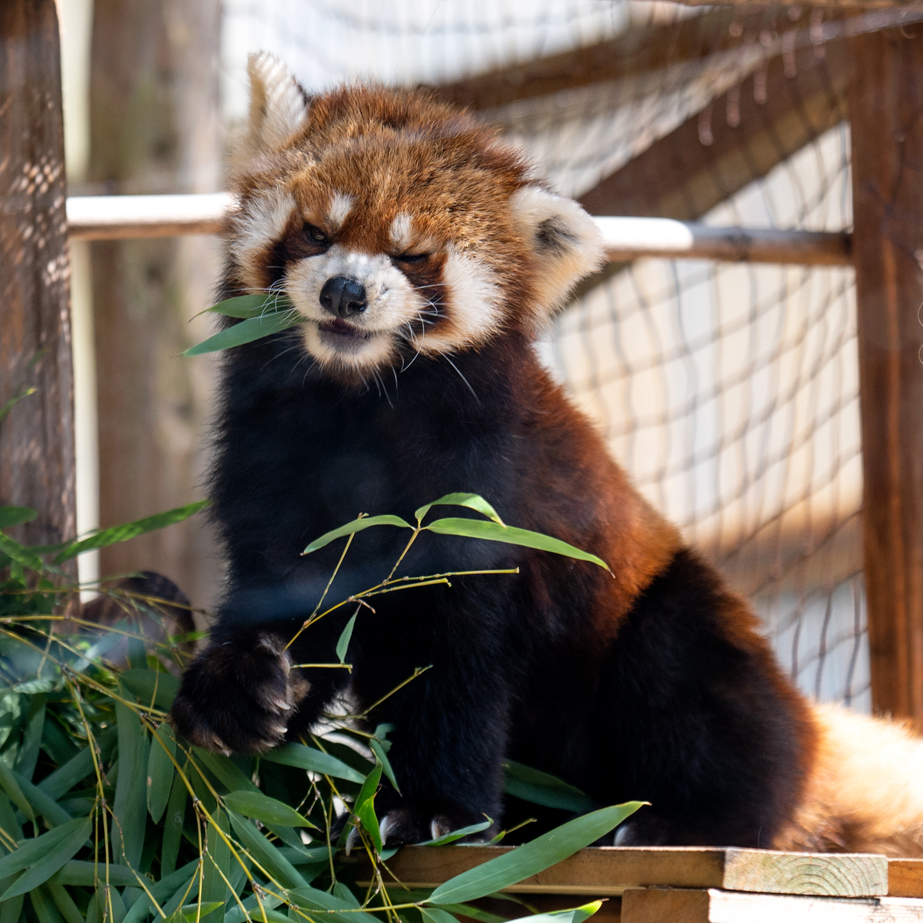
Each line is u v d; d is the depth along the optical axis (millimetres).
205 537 11312
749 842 5184
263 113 5551
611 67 9617
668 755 5375
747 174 8977
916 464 6863
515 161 5617
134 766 4270
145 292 11477
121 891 4176
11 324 5566
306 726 4664
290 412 5035
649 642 5465
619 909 4207
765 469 11211
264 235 5137
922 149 6934
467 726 4770
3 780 4223
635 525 5594
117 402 11461
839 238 7445
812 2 6586
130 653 5004
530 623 5184
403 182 5062
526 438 5160
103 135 11328
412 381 5000
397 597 4863
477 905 4469
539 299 5430
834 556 12773
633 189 9203
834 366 13664
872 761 5727
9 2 5578
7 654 4762
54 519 5664
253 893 3945
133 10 11289
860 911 3756
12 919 4031
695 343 15375
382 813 4531
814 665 11852
